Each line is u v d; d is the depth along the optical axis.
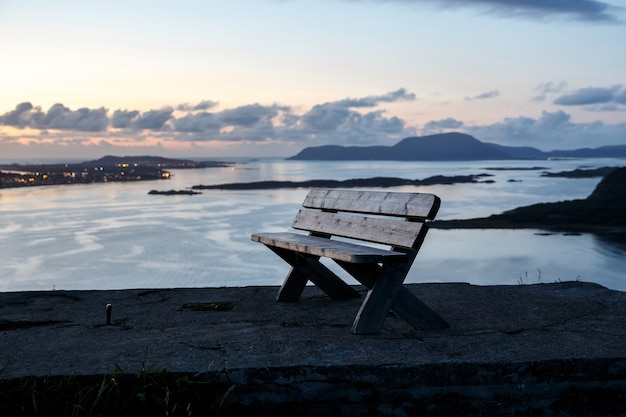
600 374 2.76
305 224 4.41
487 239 70.75
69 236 91.31
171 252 75.38
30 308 4.19
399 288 3.37
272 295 4.59
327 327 3.56
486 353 2.88
